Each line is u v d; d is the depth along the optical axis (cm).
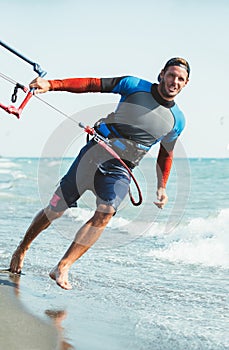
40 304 1557
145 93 1709
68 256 1677
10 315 1433
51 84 1666
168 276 1962
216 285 1842
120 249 2402
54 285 1788
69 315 1475
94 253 2317
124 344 1286
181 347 1283
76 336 1316
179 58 1700
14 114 1612
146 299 1670
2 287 1709
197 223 3030
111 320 1454
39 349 1217
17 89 1641
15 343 1243
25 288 1725
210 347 1288
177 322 1459
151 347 1277
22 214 3641
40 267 2030
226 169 6788
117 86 1725
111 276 1944
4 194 5144
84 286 1798
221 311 1562
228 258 2225
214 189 5072
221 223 3023
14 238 2630
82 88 1705
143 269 2062
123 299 1661
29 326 1359
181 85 1698
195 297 1702
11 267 1920
